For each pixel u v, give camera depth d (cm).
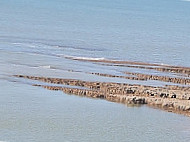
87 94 7288
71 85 7775
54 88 7488
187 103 7075
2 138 5550
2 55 9762
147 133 6038
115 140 5759
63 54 10681
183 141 5862
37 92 7288
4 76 8031
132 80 8469
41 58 9844
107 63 9944
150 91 7500
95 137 5797
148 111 6806
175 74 9431
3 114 6269
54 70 8781
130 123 6325
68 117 6359
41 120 6172
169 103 7031
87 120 6309
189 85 8462
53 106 6725
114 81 8262
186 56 12250
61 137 5719
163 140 5847
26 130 5828
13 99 6881
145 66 9931
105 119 6400
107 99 7188
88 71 8938
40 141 5559
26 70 8588
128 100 7094
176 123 6431
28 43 11981
